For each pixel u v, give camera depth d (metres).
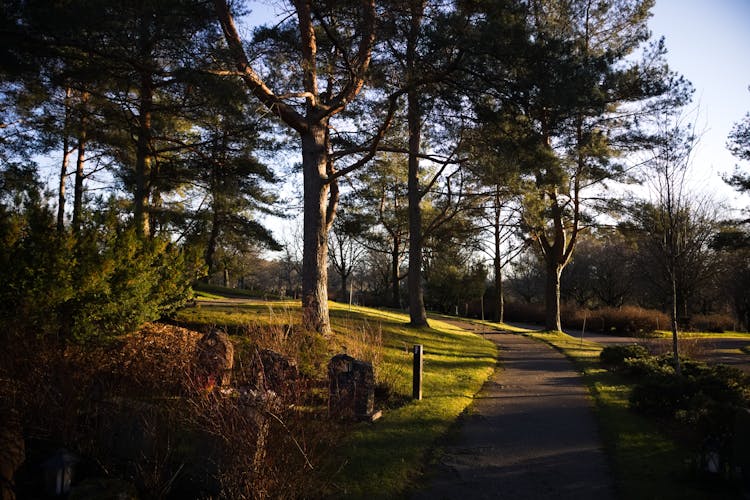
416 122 17.94
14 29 12.14
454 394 10.97
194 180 21.73
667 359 14.10
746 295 49.19
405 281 66.06
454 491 5.95
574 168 22.62
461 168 21.30
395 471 6.36
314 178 16.34
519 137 15.45
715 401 7.75
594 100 13.57
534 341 25.44
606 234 28.09
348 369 8.77
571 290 60.75
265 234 32.16
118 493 4.94
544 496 5.82
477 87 14.80
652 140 21.52
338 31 16.81
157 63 14.48
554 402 10.61
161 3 13.11
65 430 5.80
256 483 4.94
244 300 24.30
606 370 15.21
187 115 18.16
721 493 5.74
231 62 14.20
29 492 5.19
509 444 7.70
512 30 13.34
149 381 7.23
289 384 6.24
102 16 12.46
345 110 19.95
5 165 18.78
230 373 8.50
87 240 9.28
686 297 41.12
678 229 12.42
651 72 19.77
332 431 6.13
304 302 15.82
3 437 5.02
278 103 15.48
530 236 31.00
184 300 13.21
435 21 13.84
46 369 6.28
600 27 25.20
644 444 7.58
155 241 11.52
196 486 5.44
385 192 38.72
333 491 5.71
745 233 29.31
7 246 8.16
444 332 23.50
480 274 48.72
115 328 9.52
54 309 8.41
